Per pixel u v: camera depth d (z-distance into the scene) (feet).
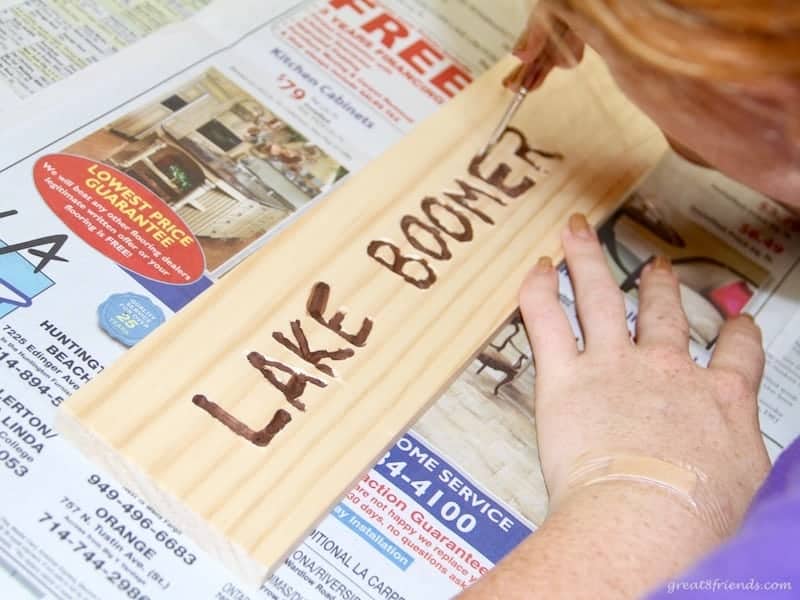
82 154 2.27
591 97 2.64
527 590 1.58
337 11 2.79
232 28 2.65
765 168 1.34
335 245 2.18
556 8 1.35
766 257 2.56
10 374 1.91
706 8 1.10
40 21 2.52
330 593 1.82
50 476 1.81
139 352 1.90
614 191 2.51
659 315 2.23
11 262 2.05
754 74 1.12
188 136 2.38
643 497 1.76
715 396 2.05
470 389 2.13
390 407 1.96
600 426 1.94
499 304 2.18
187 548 1.81
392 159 2.38
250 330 1.99
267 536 1.75
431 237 2.26
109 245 2.14
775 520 1.27
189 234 2.20
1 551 1.70
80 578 1.71
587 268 2.28
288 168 2.39
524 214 2.37
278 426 1.88
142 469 1.76
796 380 2.34
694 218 2.59
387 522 1.92
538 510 2.01
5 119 2.30
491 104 2.57
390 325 2.08
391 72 2.69
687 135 1.35
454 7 2.91
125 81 2.45
